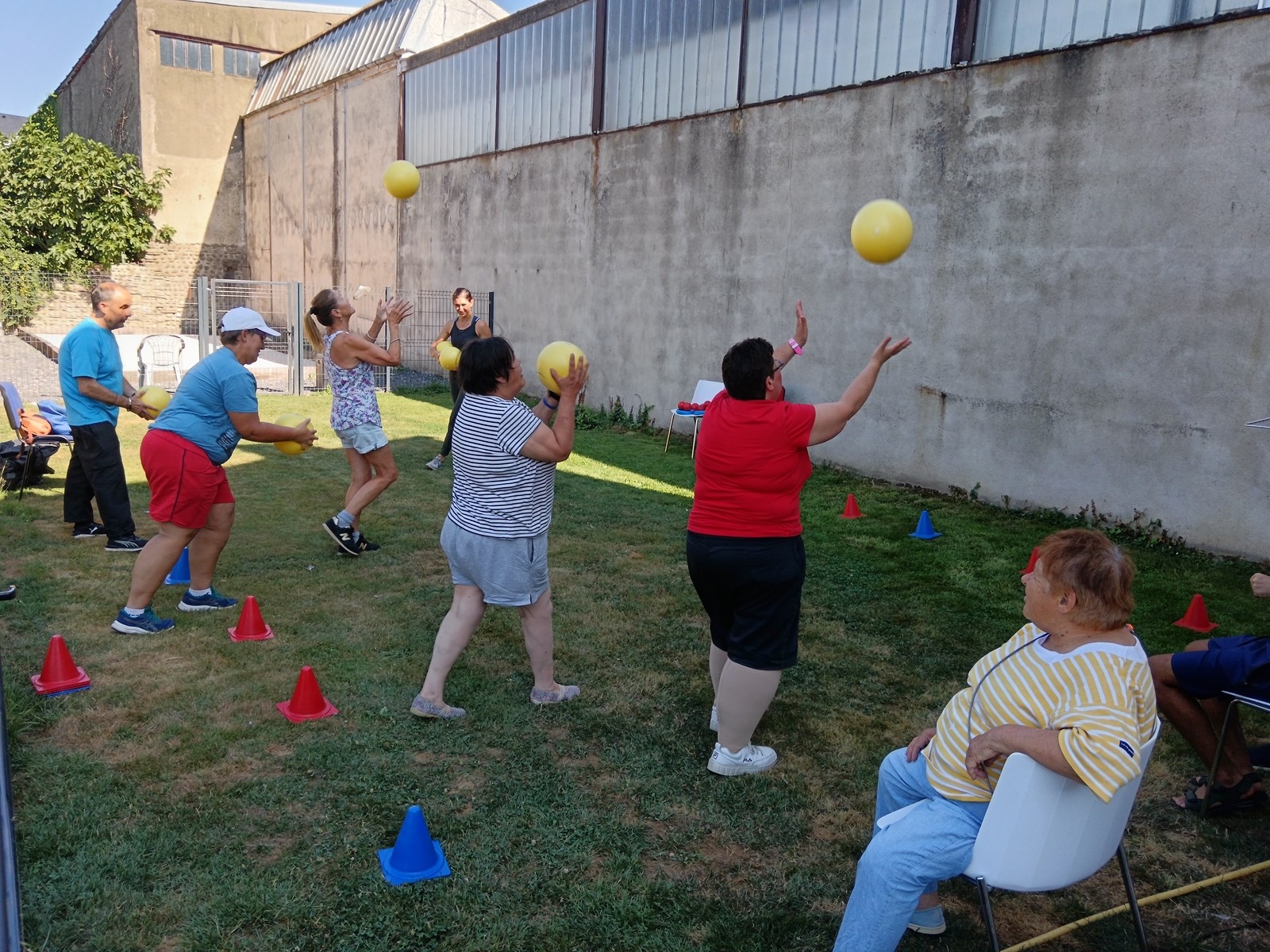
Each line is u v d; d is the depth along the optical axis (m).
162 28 23.25
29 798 3.22
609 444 11.02
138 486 7.97
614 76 12.41
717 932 2.68
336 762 3.54
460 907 2.74
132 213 23.17
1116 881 3.03
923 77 8.43
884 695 4.37
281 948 2.54
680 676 4.48
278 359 19.38
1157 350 7.02
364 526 7.05
